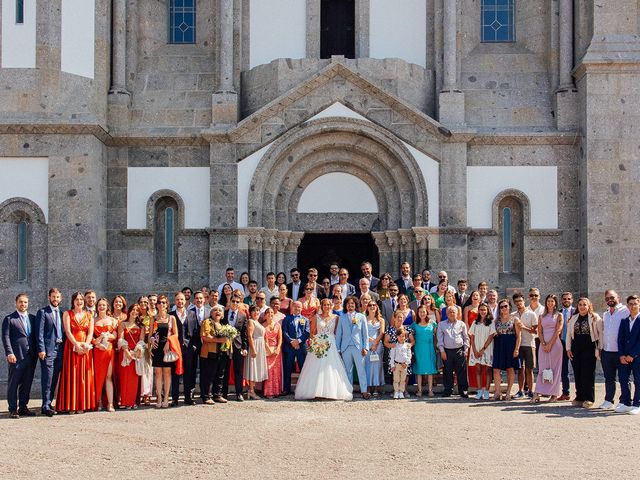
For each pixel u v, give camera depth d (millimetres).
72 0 23219
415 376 20438
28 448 13617
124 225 24172
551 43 24656
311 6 24906
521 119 24484
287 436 14391
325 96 23906
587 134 23219
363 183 24609
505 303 18688
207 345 18250
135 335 17922
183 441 14031
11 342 17016
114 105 24219
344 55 25234
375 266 26672
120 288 24109
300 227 24547
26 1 22859
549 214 24125
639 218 23062
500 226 24359
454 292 19594
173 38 25422
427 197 23828
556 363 18344
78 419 16484
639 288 22969
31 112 22719
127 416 16750
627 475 11727
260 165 23875
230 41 24344
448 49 24188
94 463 12570
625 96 23219
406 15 24891
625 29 23344
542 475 11719
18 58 22797
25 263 22922
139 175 24266
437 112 24391
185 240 24172
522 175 24172
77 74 23203
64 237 22703
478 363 18812
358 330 19156
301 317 19922
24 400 17047
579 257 23938
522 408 17406
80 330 17453
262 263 24016
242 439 14156
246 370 18953
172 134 24094
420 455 12891
